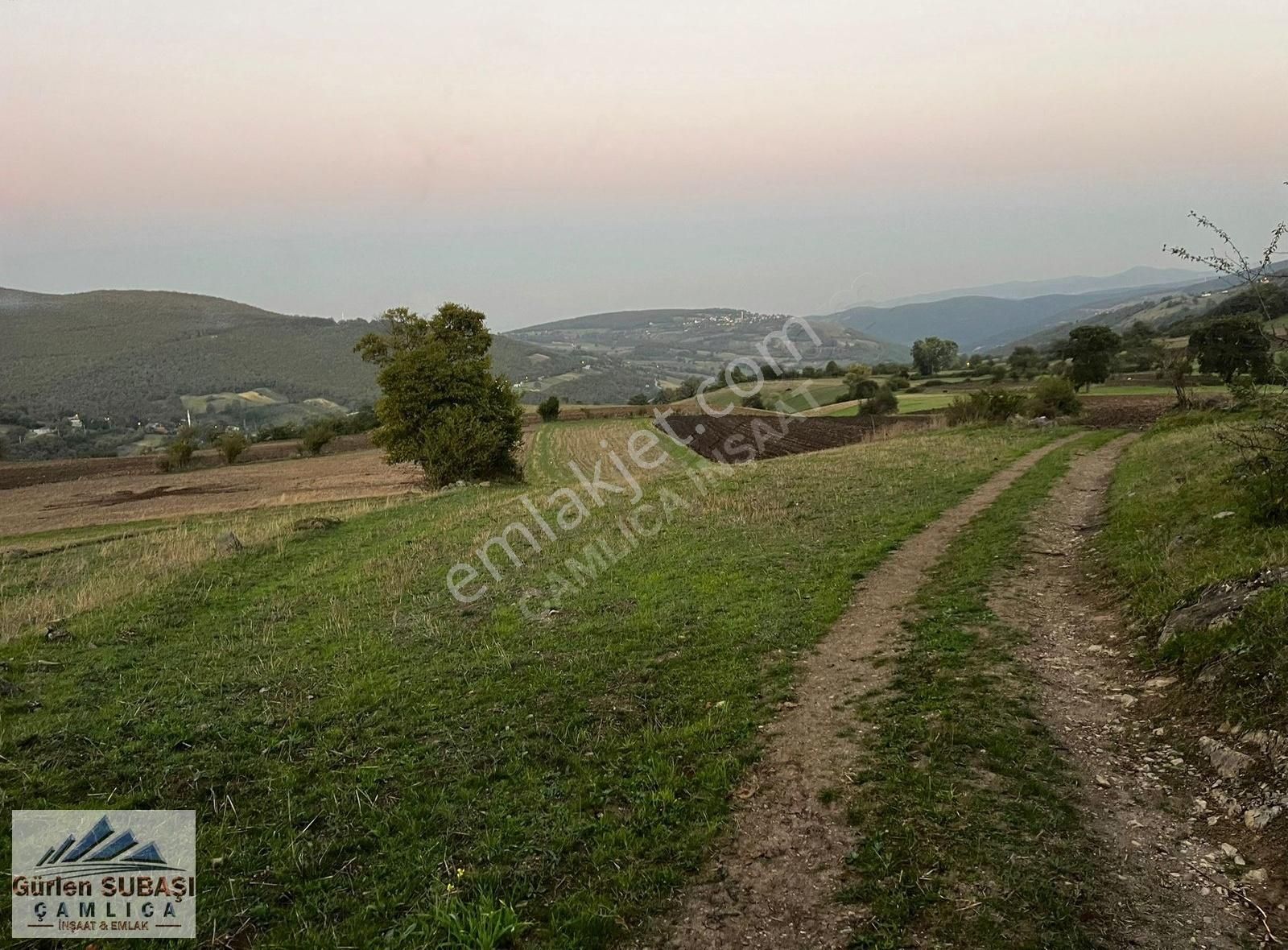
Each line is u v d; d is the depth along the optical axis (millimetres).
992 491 19719
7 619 13945
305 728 8328
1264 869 4480
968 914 4395
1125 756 6000
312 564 17797
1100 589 10188
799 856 5176
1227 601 7199
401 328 43625
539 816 5977
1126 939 4109
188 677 10352
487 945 4453
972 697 7176
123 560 20188
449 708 8477
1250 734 5547
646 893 4941
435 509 26062
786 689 8055
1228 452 14219
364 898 5172
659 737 7172
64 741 8219
